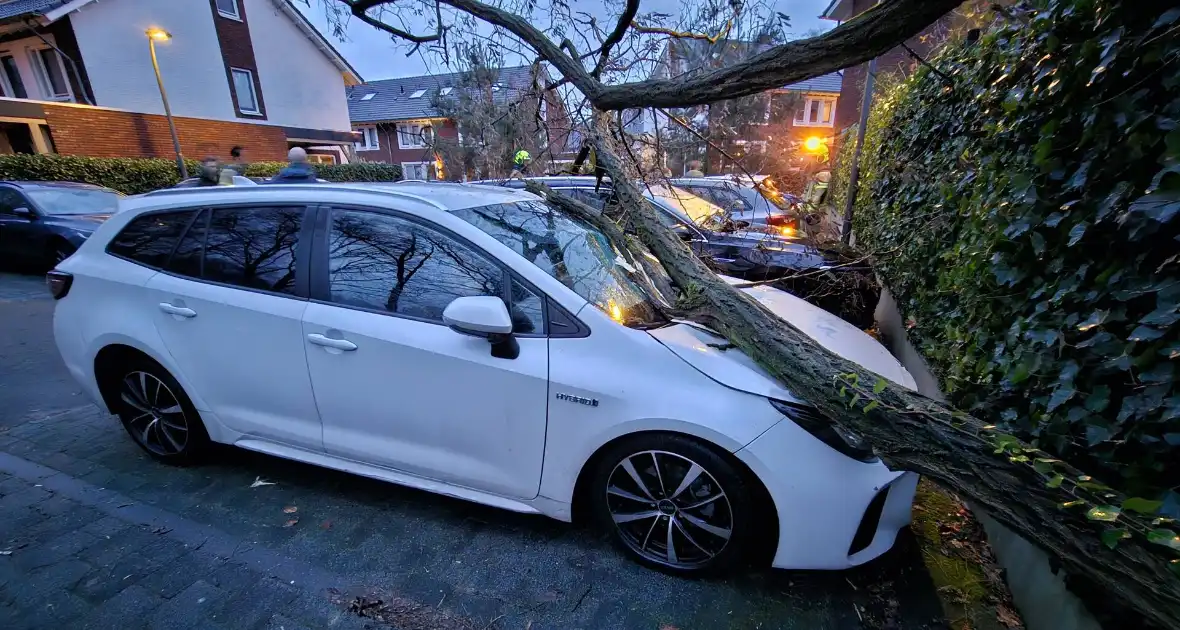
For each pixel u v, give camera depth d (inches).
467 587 84.7
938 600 82.0
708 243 191.3
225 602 81.4
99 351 115.9
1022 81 95.5
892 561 90.0
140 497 108.2
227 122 739.4
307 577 86.7
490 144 199.5
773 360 81.0
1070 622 65.1
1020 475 60.9
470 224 93.8
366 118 1135.6
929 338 133.7
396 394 92.9
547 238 104.2
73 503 105.8
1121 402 62.2
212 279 105.3
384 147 1129.4
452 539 95.7
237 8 746.2
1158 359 56.7
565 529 98.1
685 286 103.6
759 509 81.9
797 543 78.3
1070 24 79.7
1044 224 77.5
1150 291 58.1
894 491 80.9
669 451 81.5
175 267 108.6
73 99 625.6
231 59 743.7
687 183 222.4
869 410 71.7
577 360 83.7
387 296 94.0
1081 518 55.5
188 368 108.5
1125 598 52.0
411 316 92.1
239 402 107.3
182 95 690.2
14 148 623.2
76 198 336.5
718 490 80.9
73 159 497.7
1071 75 77.4
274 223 102.3
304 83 856.3
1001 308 91.7
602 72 161.2
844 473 76.4
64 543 94.0
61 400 155.1
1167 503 54.7
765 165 223.1
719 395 79.0
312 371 97.8
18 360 187.5
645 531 88.9
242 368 103.7
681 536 86.7
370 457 99.3
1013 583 82.4
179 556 91.1
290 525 99.6
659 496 85.0
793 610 80.1
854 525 77.4
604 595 83.1
